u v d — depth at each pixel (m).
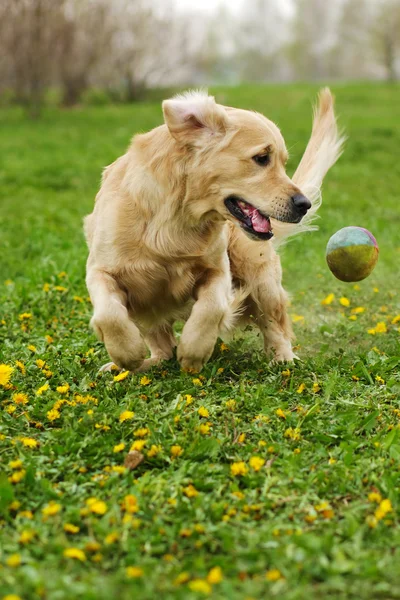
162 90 29.61
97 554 2.62
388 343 5.10
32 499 3.03
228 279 4.67
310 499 3.04
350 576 2.54
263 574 2.56
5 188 12.55
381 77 75.88
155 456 3.35
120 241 4.38
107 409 3.82
